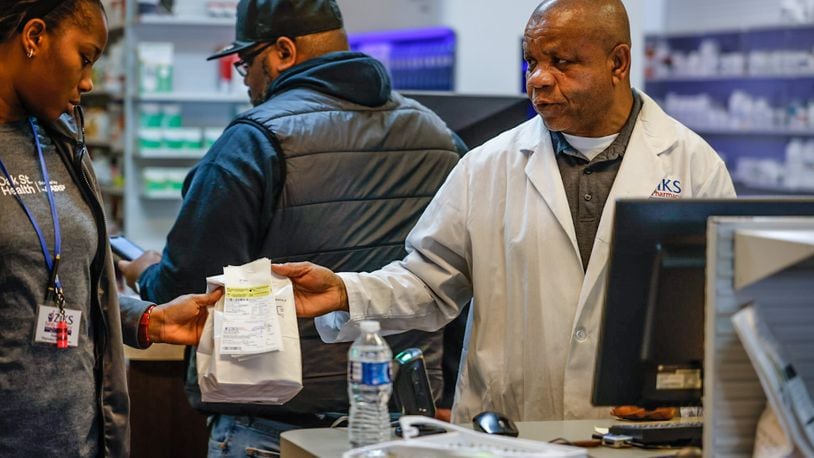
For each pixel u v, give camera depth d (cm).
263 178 262
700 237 175
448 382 313
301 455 179
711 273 156
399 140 285
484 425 190
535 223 227
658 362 179
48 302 198
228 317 202
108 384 217
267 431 273
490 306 234
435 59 817
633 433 187
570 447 170
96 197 212
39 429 198
